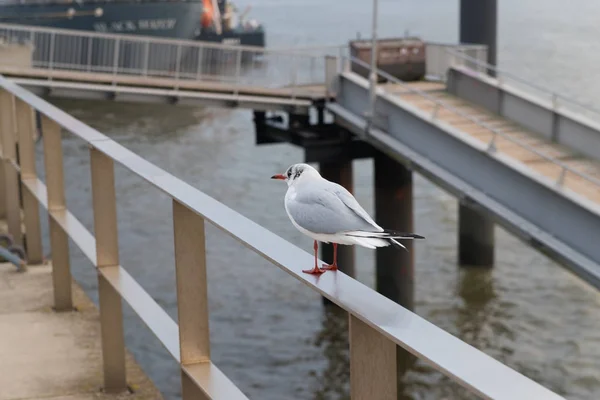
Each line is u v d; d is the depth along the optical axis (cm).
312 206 325
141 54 7119
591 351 3097
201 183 5838
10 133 966
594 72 9256
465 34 4003
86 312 767
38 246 912
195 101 3550
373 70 3072
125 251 4191
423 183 5566
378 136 3036
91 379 635
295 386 2859
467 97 3216
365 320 283
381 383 301
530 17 18162
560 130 2688
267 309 3403
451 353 252
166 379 2816
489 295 3700
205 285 467
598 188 2258
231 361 3017
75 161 6056
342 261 3809
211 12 10706
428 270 4012
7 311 770
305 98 3531
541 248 2211
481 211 2466
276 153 6638
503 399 223
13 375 640
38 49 8319
